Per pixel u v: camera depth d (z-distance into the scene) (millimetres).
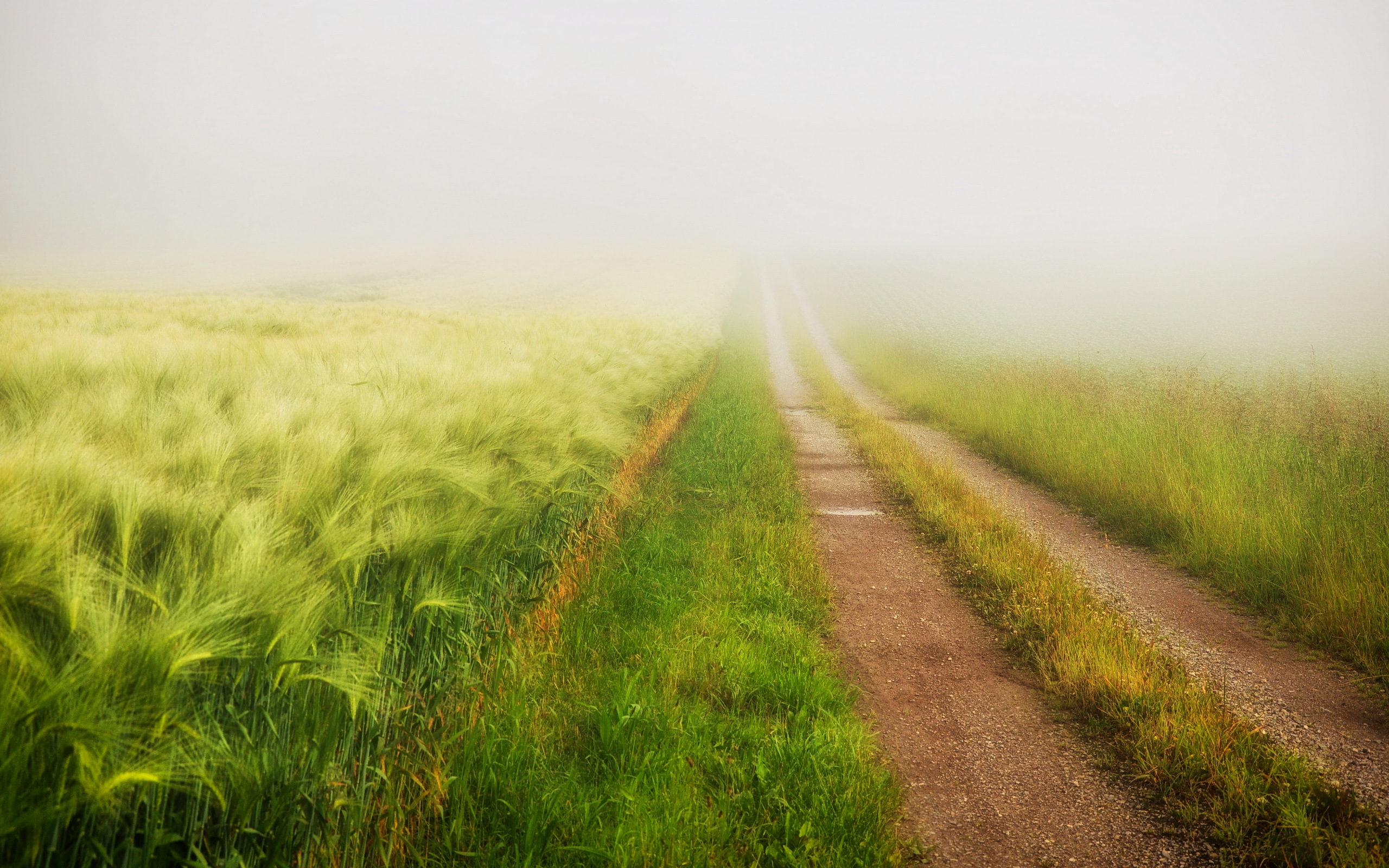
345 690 1774
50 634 1594
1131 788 3006
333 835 1986
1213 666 4137
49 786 1393
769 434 11000
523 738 2828
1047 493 8617
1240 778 2846
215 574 1817
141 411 3480
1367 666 4043
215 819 1713
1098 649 3994
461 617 2885
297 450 2900
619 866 2291
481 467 3514
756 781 2871
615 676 3598
